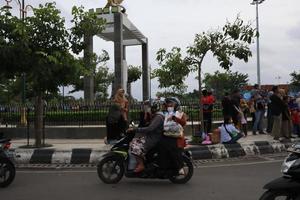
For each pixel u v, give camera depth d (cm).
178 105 990
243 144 1515
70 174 1152
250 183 983
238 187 938
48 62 1512
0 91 4381
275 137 1716
